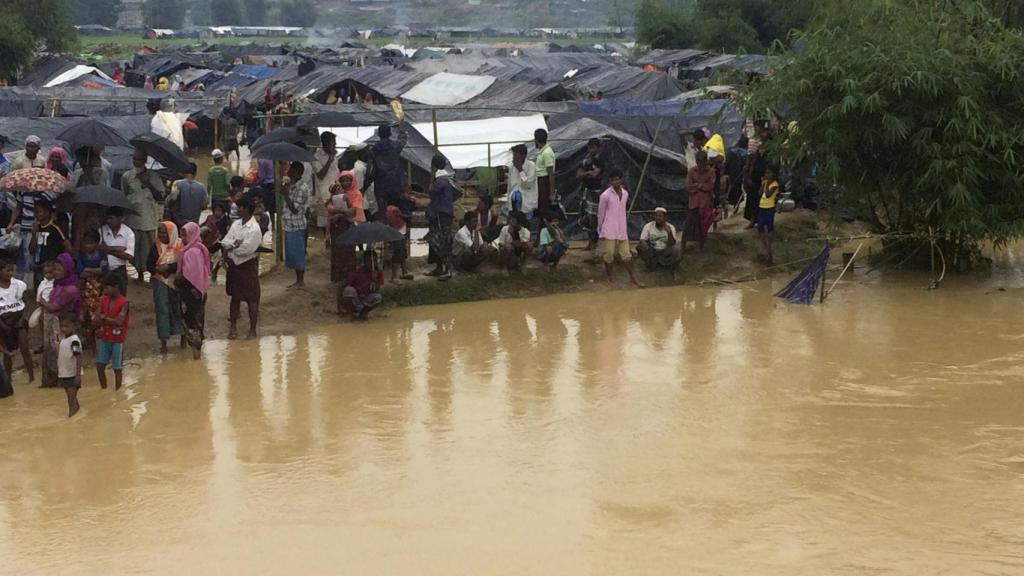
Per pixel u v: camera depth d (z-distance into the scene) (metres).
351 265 14.36
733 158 19.03
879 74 15.08
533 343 12.89
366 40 137.62
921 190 15.70
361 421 10.09
